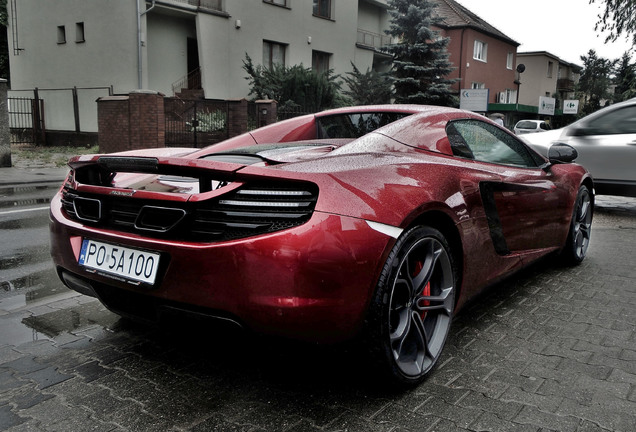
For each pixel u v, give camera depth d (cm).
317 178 194
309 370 238
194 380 229
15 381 227
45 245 511
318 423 195
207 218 198
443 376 234
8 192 898
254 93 2164
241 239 189
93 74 1947
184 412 202
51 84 2109
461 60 3422
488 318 309
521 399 213
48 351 259
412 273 229
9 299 346
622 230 611
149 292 207
